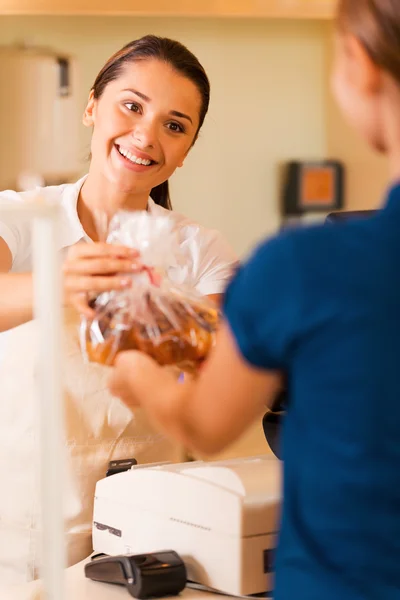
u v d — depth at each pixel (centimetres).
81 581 166
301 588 113
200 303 158
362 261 109
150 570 155
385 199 115
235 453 294
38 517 200
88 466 200
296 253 110
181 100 212
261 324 111
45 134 416
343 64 117
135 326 149
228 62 475
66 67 421
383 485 110
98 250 154
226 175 484
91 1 421
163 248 158
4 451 202
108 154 213
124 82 210
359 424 110
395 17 109
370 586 110
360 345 108
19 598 162
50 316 117
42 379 118
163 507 165
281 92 488
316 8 453
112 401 201
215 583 157
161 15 441
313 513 114
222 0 437
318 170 489
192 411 121
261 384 116
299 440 116
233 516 153
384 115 115
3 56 407
